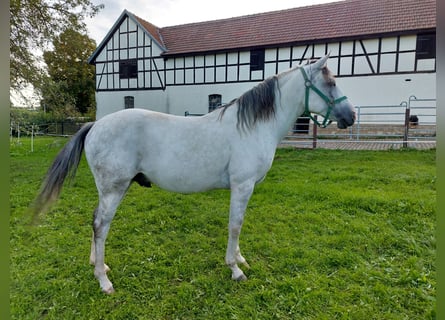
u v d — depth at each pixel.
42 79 8.02
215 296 2.08
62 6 8.37
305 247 2.75
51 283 2.19
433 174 5.31
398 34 11.69
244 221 3.38
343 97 2.29
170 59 16.36
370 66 12.41
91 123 2.20
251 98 2.18
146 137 2.07
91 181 5.25
